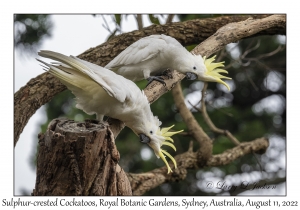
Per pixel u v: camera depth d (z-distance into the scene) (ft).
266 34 28.45
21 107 23.62
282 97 40.83
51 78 24.59
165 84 22.56
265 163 37.68
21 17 27.81
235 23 26.04
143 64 22.48
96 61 25.50
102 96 17.53
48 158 14.79
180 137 36.11
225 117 38.68
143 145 35.68
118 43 25.99
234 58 37.83
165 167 26.89
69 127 15.06
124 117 18.57
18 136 23.24
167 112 36.78
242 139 37.70
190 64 21.81
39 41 28.25
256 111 40.01
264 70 37.52
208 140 27.78
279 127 39.78
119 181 16.22
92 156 14.82
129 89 17.67
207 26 27.43
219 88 39.58
